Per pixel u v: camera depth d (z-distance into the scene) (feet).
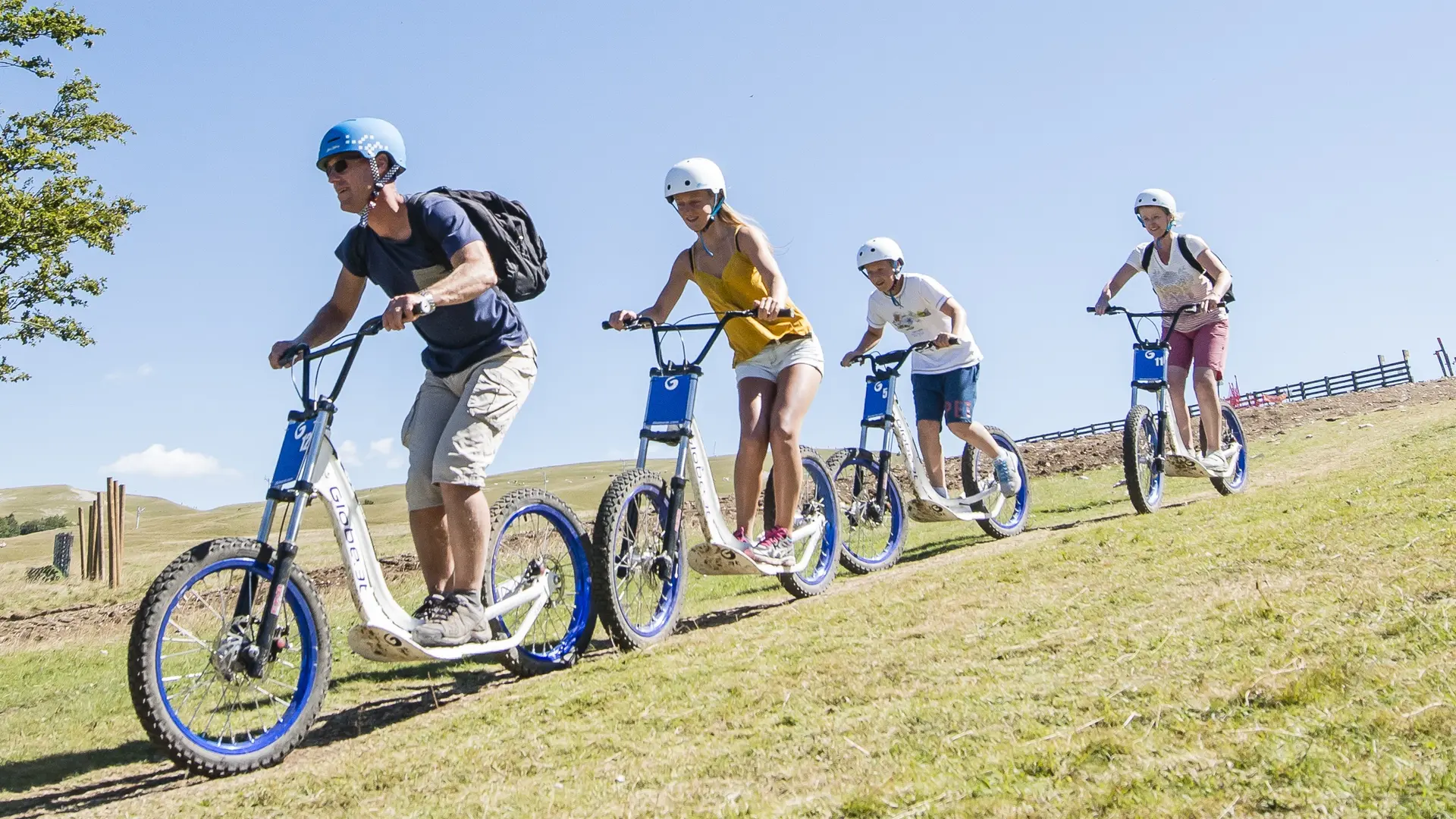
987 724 9.25
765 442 18.35
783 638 14.55
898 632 13.56
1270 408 63.87
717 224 18.06
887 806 7.72
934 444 25.89
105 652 27.07
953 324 24.85
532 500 16.06
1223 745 7.79
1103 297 26.71
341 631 24.27
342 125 13.57
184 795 11.34
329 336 15.19
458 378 14.66
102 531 52.49
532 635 16.28
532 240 15.08
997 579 16.26
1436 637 9.27
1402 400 56.24
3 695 20.80
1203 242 25.36
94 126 71.61
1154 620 11.87
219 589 12.62
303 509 12.96
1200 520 19.10
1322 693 8.46
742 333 18.37
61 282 68.28
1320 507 17.79
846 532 23.72
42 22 69.15
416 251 14.11
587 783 9.57
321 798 10.37
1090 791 7.35
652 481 17.38
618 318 17.79
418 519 14.99
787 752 9.46
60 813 11.24
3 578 66.85
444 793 9.96
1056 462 47.98
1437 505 15.40
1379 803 6.52
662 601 17.51
